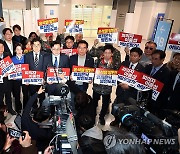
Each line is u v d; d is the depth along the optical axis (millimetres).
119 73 2797
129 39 3682
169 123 1374
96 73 2879
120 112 1437
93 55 4234
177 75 2717
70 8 11195
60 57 3197
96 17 12070
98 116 3559
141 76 2637
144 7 12375
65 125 1542
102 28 3557
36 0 10516
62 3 10922
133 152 914
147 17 12031
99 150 1184
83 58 3182
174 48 3801
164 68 2754
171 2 11203
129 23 7379
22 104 3705
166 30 4879
